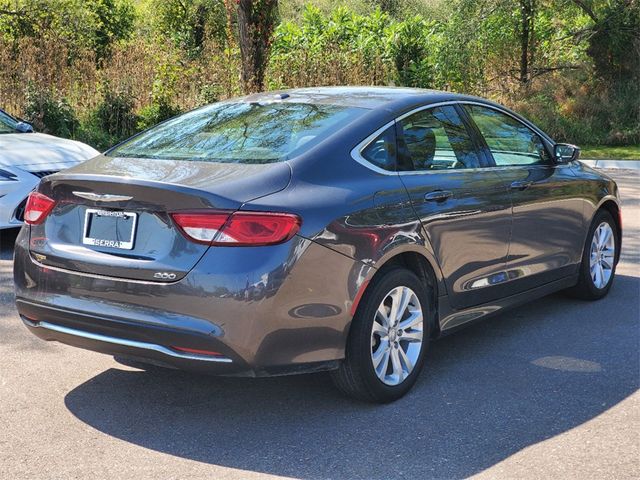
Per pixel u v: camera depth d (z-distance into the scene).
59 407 3.97
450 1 20.38
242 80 15.62
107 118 14.19
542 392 4.20
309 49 18.88
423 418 3.85
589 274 5.88
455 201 4.38
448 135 4.60
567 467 3.34
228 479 3.23
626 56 19.56
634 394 4.18
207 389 4.23
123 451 3.49
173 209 3.50
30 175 7.14
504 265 4.85
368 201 3.86
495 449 3.51
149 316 3.50
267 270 3.41
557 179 5.36
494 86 20.55
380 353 3.94
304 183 3.70
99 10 22.23
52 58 14.85
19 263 3.97
